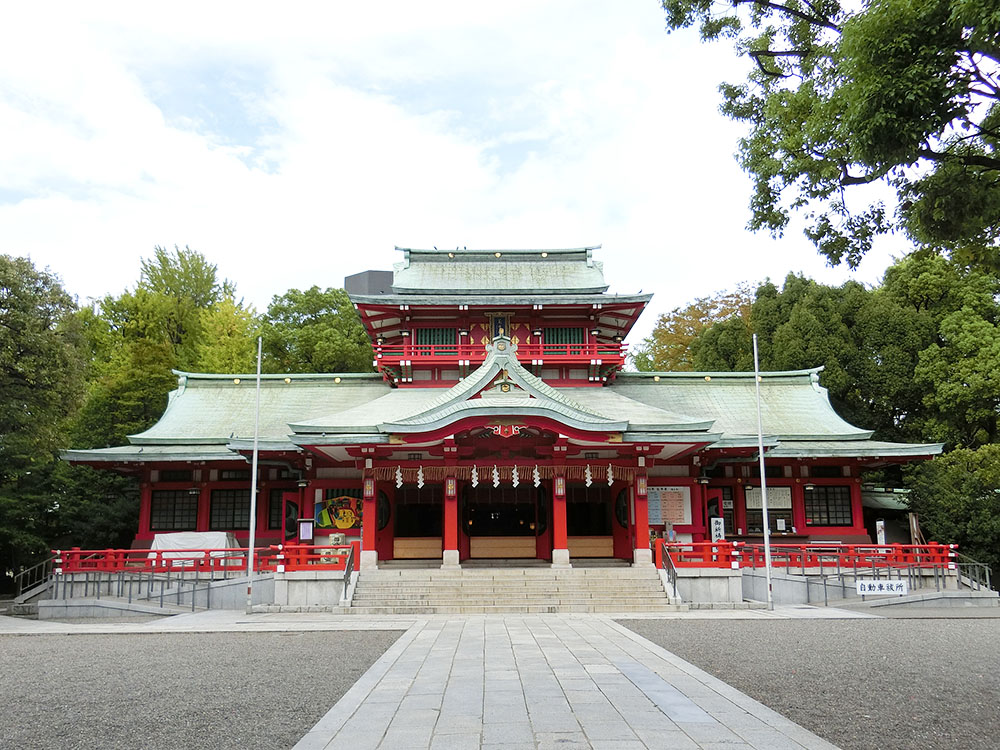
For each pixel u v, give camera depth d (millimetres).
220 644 18250
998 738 9195
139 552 30594
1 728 10047
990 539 35375
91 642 19172
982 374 43062
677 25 15938
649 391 40406
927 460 40875
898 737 9219
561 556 28953
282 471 36969
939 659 15055
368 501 29625
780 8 14539
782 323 50938
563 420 28406
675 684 12023
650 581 27438
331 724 9648
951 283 48281
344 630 20688
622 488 33000
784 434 37156
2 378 30141
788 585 29781
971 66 10617
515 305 36688
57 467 40719
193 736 9531
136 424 47781
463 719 9805
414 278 40375
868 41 10805
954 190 12312
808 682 12609
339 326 60594
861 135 11023
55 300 32562
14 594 38969
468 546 33375
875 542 40062
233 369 55031
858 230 14586
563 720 9695
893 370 46594
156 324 59125
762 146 15188
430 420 28266
